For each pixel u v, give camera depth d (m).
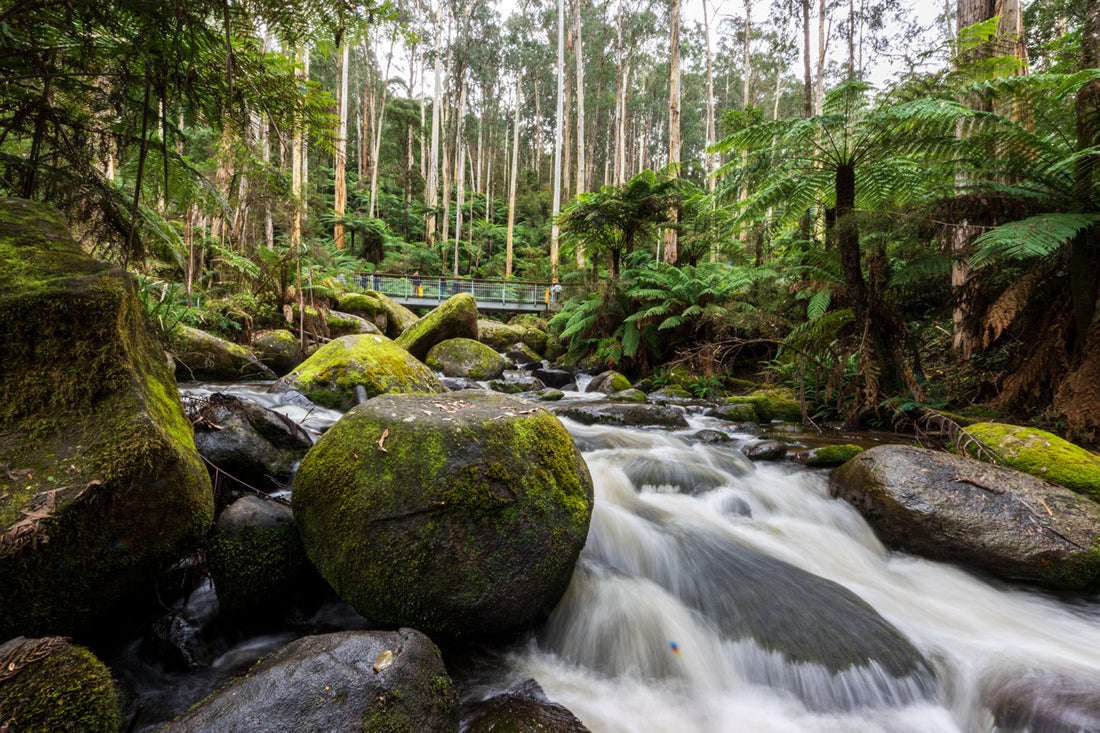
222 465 2.86
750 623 2.61
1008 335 6.20
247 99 2.70
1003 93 5.28
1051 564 2.94
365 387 5.99
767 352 9.77
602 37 37.66
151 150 2.85
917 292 6.38
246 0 2.22
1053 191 4.91
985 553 3.10
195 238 9.27
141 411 1.69
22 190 2.45
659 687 2.29
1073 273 4.68
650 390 10.38
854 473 3.89
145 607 1.94
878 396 6.17
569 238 13.48
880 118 5.16
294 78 2.69
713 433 5.84
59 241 2.01
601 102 40.94
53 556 1.46
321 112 2.84
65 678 1.25
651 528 3.49
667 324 10.05
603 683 2.28
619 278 12.23
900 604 2.95
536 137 49.41
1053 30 8.80
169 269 7.07
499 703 2.00
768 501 4.12
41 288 1.68
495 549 2.12
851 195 5.80
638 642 2.47
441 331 11.55
